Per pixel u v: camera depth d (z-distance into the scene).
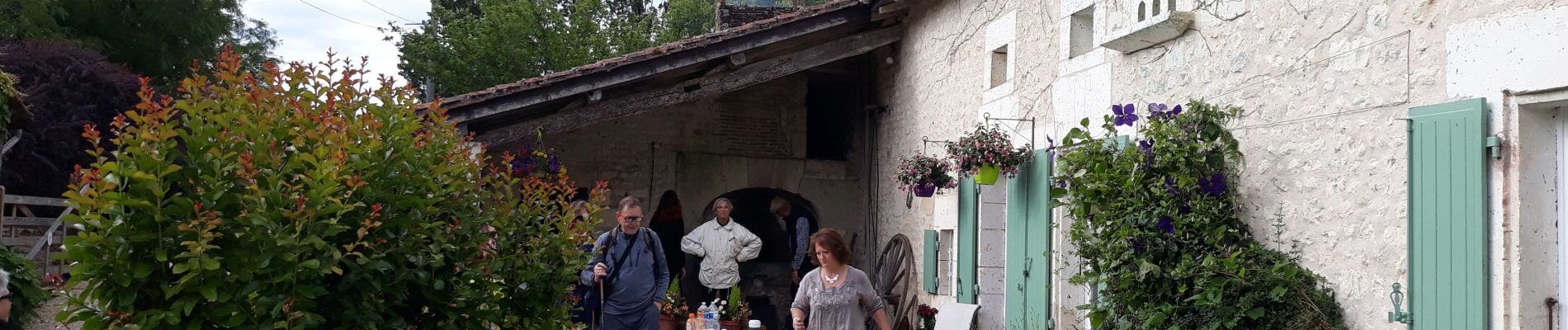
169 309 3.43
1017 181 7.16
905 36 9.47
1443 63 3.89
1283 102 4.70
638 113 10.03
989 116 7.14
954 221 8.05
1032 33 7.01
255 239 3.44
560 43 22.61
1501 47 3.65
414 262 3.86
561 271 4.52
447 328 4.02
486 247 4.25
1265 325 4.49
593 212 4.72
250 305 3.53
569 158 10.07
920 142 8.95
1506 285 3.64
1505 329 3.64
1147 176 5.04
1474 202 3.71
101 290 3.41
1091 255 5.36
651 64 8.56
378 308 3.78
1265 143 4.81
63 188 16.66
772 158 10.69
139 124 3.43
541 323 4.48
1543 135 3.67
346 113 3.92
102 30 19.38
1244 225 4.93
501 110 8.14
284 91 3.80
